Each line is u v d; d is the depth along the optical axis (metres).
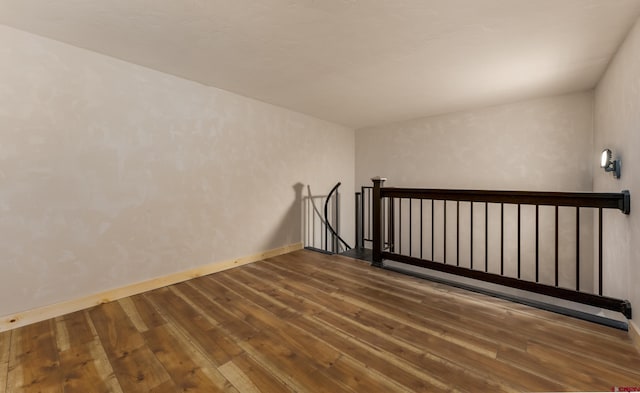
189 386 1.43
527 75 2.88
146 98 2.68
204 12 1.81
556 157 3.61
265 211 3.82
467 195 2.62
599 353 1.64
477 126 4.20
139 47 2.29
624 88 2.10
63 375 1.53
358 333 1.90
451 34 2.08
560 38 2.13
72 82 2.25
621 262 2.14
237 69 2.72
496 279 2.46
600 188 3.04
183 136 2.96
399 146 5.05
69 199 2.26
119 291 2.53
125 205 2.57
